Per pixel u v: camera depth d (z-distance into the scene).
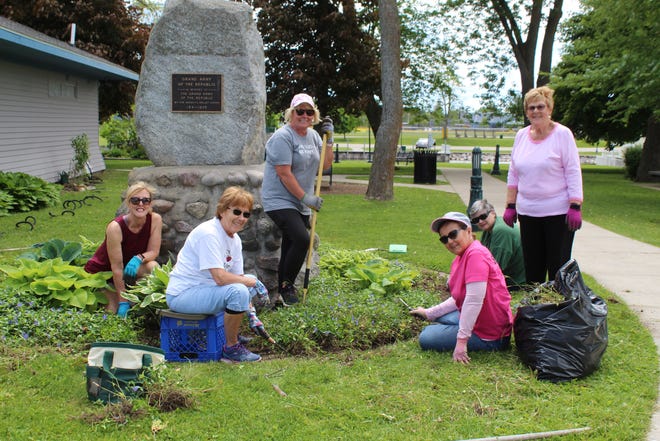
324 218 11.45
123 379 3.47
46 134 16.00
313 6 19.72
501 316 4.29
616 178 23.59
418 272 6.80
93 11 22.75
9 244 8.11
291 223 5.06
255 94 5.96
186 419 3.31
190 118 5.92
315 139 5.34
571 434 3.19
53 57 13.77
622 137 25.41
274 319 4.77
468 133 73.69
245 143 5.96
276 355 4.43
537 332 3.98
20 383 3.70
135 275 4.86
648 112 21.83
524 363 4.08
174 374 3.64
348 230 10.03
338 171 25.28
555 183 5.00
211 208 5.62
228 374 3.95
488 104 29.30
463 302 4.20
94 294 4.98
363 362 4.19
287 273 5.12
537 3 24.45
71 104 18.08
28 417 3.29
